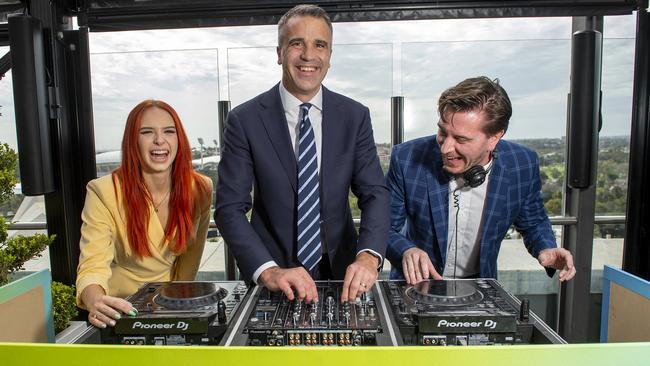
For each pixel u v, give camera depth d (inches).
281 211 52.7
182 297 42.4
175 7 99.3
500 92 48.1
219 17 100.0
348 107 53.9
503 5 96.3
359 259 47.4
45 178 91.4
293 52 48.4
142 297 43.8
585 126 96.0
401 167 59.2
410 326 37.5
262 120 51.8
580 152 97.1
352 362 24.5
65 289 88.1
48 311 47.4
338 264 55.7
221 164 53.2
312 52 48.3
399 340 34.9
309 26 47.9
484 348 24.5
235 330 37.2
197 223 63.9
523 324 37.4
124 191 57.9
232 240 49.0
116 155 109.0
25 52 86.4
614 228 108.5
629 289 41.3
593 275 111.0
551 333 35.5
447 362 24.5
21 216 111.7
